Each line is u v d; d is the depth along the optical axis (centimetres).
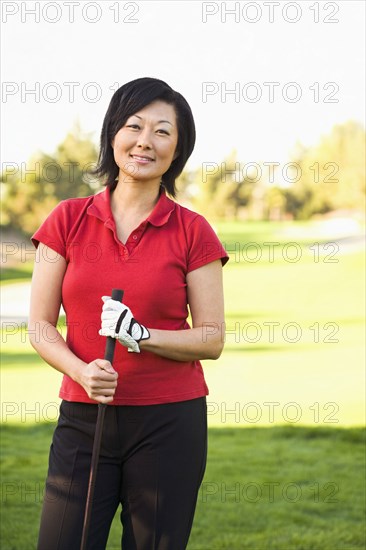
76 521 286
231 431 823
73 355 289
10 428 820
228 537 500
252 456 712
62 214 298
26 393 1067
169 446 290
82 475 289
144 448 290
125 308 282
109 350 282
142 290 291
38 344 294
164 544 289
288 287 2189
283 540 496
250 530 515
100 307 293
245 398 1044
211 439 782
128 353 289
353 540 499
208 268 300
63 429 295
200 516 541
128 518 295
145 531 290
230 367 1273
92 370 278
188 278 300
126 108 296
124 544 294
